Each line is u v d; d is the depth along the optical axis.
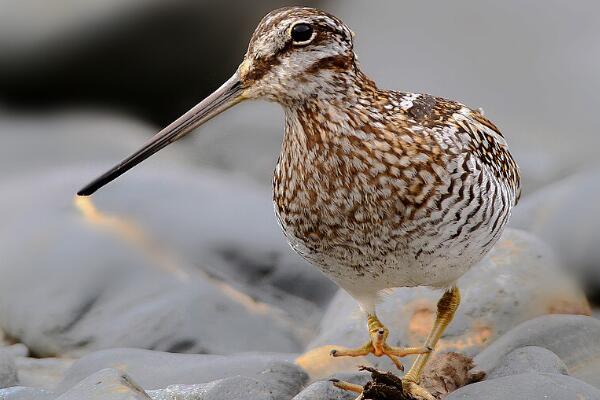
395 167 9.48
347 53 9.68
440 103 10.34
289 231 9.98
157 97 22.61
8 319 13.30
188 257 14.16
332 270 10.00
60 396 9.45
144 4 22.34
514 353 10.45
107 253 13.74
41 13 22.34
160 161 18.84
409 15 25.09
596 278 13.32
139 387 9.73
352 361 11.38
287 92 9.62
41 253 13.79
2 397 10.27
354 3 25.50
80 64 22.17
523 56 23.62
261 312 13.59
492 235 9.98
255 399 10.11
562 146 19.83
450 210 9.52
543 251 12.48
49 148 19.47
